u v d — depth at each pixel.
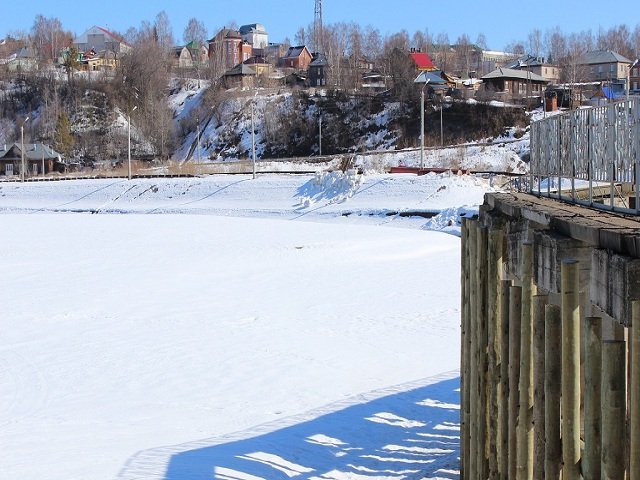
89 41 170.38
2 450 10.99
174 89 126.19
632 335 4.36
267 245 37.53
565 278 5.16
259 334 18.67
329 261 31.89
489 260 7.27
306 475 9.31
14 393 14.40
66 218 57.81
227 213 62.19
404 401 12.27
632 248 4.88
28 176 93.38
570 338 5.17
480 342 7.60
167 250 36.44
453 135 87.06
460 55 152.12
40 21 171.00
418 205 53.88
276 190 64.06
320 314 21.08
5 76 125.12
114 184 72.62
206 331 19.17
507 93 93.62
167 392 14.12
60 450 10.85
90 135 110.38
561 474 5.61
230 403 13.24
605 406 4.54
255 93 109.31
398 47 120.69
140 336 18.80
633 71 96.81
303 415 11.92
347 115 98.25
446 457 9.65
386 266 30.30
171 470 9.60
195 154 102.88
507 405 6.92
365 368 15.23
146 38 154.62
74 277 28.56
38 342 18.42
